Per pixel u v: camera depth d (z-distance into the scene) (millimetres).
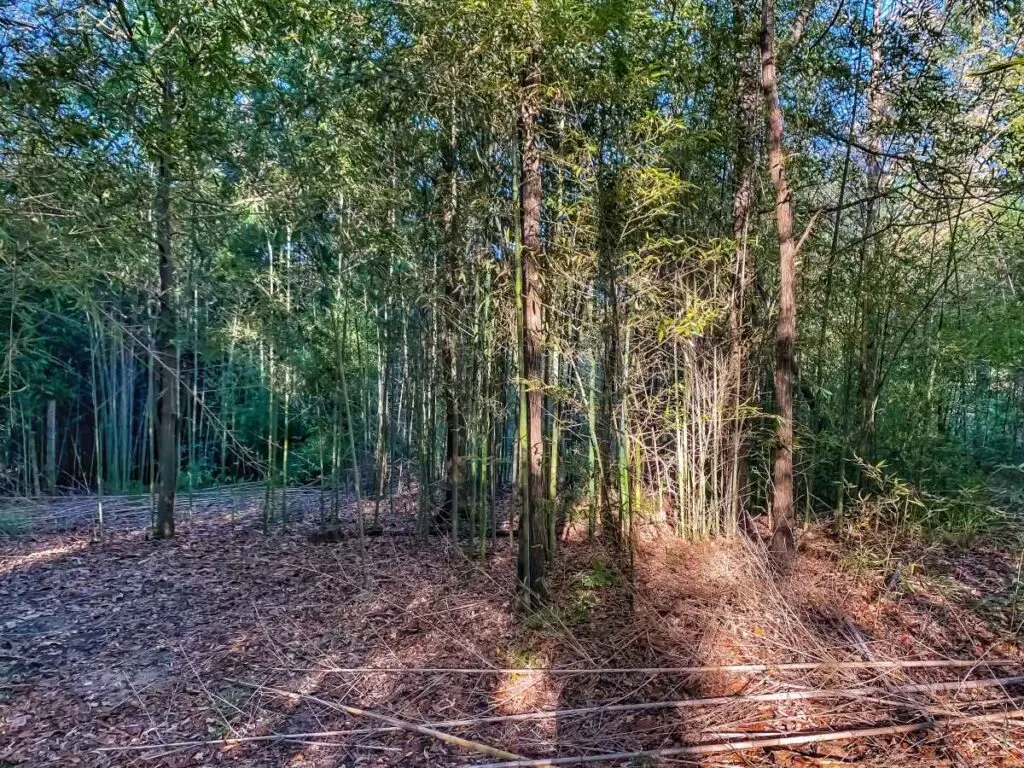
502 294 4480
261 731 2730
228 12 3438
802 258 5141
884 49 4582
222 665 3326
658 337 3742
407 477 7562
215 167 4477
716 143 4441
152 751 2604
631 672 3025
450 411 5398
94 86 2750
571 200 3775
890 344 5418
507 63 3342
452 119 4324
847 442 4953
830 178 5184
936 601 3645
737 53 4453
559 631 3381
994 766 2262
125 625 3908
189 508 7977
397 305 5828
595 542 4777
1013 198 4891
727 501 4664
